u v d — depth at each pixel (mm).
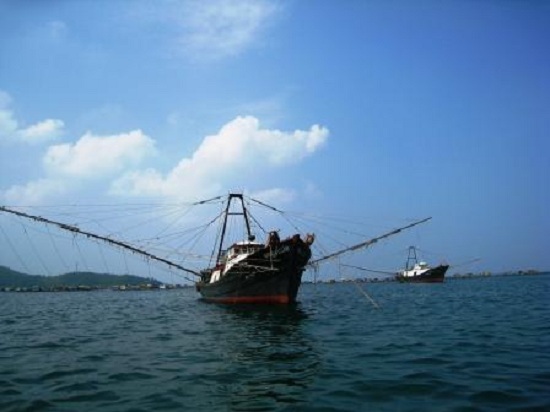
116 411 12438
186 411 12383
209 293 54844
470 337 23703
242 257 44406
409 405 12531
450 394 13398
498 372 15758
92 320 38562
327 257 46344
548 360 17438
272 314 38469
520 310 38000
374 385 14539
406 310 41656
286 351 20844
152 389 14594
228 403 13047
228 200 55688
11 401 13430
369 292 85188
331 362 18141
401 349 20734
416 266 147500
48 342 25156
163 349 22125
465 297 60219
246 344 23047
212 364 18281
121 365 18344
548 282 115250
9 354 21281
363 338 24297
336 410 12242
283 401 13125
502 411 11805
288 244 41656
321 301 56469
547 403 12305
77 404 13109
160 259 54469
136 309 51844
